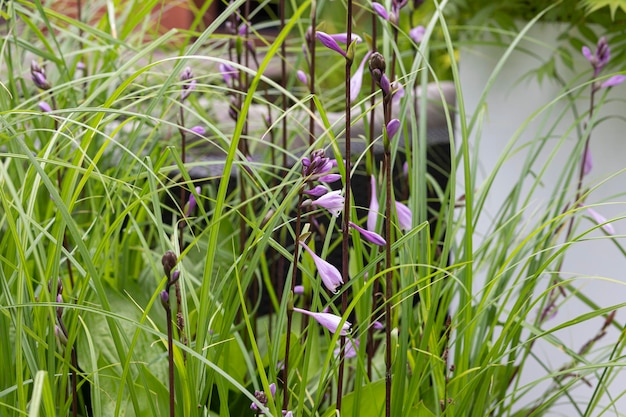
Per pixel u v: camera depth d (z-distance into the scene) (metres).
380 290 1.95
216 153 2.54
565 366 2.06
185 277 1.83
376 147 2.50
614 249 2.11
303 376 1.67
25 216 1.61
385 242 1.59
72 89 2.05
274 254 2.19
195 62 2.33
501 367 1.99
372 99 1.89
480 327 1.90
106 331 1.86
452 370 1.77
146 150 2.28
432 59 3.40
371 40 1.83
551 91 2.17
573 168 1.99
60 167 1.91
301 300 2.05
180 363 1.60
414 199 1.79
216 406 1.93
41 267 1.67
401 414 1.73
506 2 2.20
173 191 2.38
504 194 2.24
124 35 2.11
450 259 2.26
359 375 1.70
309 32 1.93
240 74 2.01
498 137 2.24
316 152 1.58
